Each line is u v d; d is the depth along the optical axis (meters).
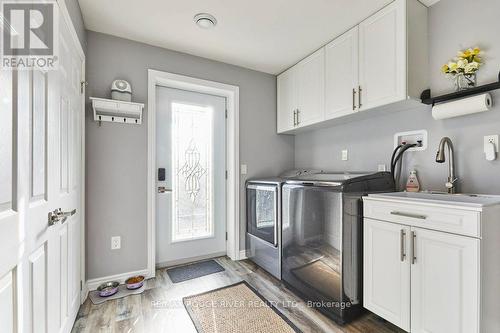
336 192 1.62
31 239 0.92
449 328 1.18
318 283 1.75
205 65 2.54
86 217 1.98
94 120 2.00
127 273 2.14
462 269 1.14
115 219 2.09
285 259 2.10
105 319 1.63
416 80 1.67
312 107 2.42
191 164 2.65
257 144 2.86
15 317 0.80
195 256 2.67
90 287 1.98
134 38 2.16
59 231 1.27
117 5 1.73
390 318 1.44
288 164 3.05
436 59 1.73
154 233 2.26
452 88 1.65
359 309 1.65
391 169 1.94
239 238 2.73
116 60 2.12
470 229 1.12
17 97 0.82
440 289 1.22
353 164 2.35
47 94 1.09
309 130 2.80
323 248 1.71
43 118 1.05
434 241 1.25
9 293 0.77
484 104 1.41
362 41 1.90
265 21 1.92
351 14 1.83
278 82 2.95
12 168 0.79
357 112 1.97
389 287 1.45
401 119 1.95
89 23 1.94
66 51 1.39
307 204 1.87
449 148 1.60
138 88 2.20
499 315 1.18
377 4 1.72
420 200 1.30
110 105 1.97
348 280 1.59
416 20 1.69
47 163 1.09
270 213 2.31
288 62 2.63
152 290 2.01
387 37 1.71
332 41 2.18
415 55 1.67
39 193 1.01
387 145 2.05
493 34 1.48
